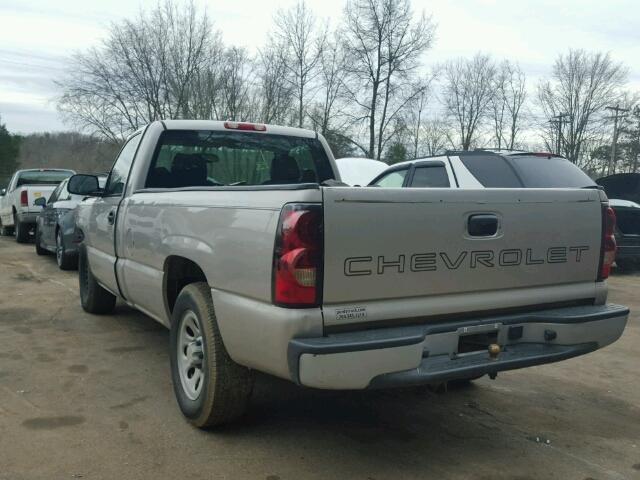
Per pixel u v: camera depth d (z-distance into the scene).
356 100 35.72
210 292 3.69
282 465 3.34
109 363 5.02
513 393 4.68
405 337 3.00
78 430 3.70
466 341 3.38
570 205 3.69
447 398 4.50
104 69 40.22
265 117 37.09
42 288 8.30
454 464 3.44
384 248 3.05
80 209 6.71
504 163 6.93
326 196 2.91
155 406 4.11
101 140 41.72
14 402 4.12
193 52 39.91
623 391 4.84
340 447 3.59
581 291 3.79
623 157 46.38
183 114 39.97
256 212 3.12
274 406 4.21
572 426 4.07
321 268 2.91
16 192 14.30
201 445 3.55
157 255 4.21
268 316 2.98
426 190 3.17
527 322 3.54
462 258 3.30
